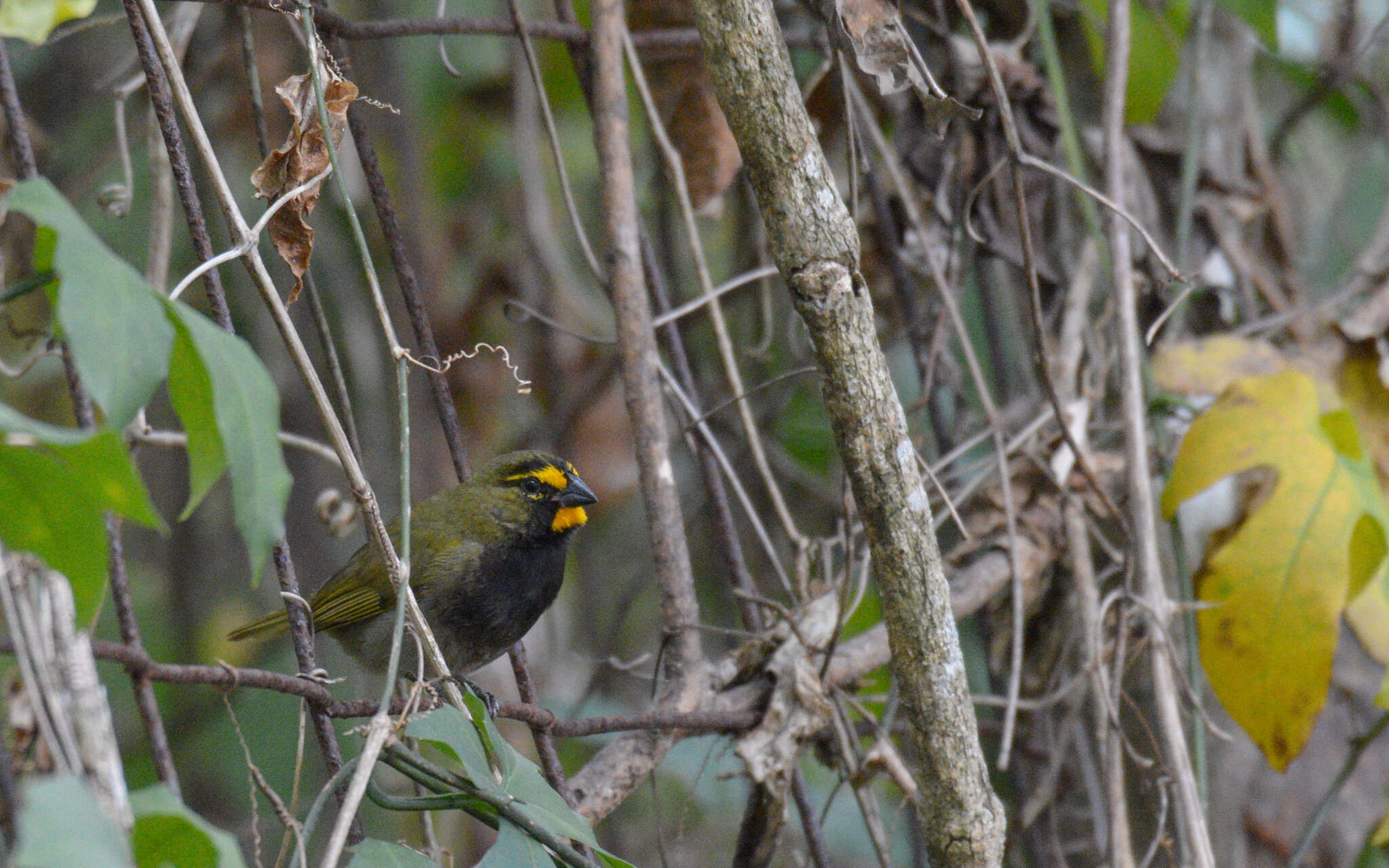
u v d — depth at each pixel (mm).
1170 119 11125
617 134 8547
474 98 14266
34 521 4277
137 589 13938
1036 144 10156
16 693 5020
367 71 13156
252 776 5156
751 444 8789
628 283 8453
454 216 14047
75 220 3789
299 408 13047
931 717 5840
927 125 6418
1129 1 9664
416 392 12859
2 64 5941
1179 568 9023
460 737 5336
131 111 12859
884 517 5656
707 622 12586
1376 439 9672
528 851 5312
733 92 5395
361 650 10180
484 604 9914
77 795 3373
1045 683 9414
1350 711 10297
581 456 13219
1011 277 10648
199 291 12453
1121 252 8891
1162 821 7758
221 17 12352
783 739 7609
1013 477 9328
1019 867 9992
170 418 13398
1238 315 10750
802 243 5441
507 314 9016
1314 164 13117
